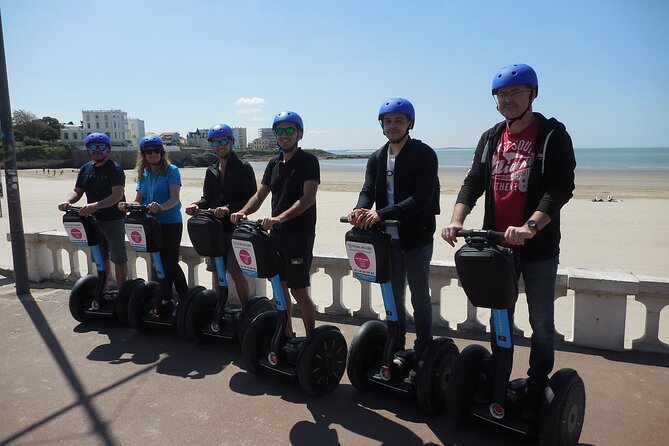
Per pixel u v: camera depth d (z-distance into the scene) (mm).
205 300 4383
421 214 3303
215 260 4168
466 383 2877
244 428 3045
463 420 2951
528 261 2787
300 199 3527
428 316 3422
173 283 5055
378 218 2992
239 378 3750
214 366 3971
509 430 2840
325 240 10617
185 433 2988
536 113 2809
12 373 3832
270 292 6484
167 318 4551
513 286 2551
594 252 9125
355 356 3355
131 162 96500
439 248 9578
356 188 27469
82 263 8695
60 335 4648
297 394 3498
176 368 3930
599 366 3826
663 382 3559
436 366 3086
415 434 2975
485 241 2592
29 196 23406
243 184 4422
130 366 3963
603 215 14094
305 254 3541
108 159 4938
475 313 4672
